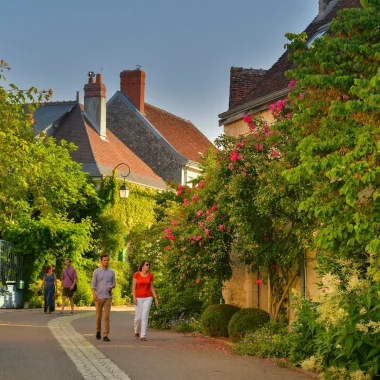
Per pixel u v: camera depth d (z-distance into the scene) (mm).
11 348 14586
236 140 16391
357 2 21781
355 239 8984
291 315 16266
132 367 11953
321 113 10523
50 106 43406
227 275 18734
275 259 16047
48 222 32531
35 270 32344
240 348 14133
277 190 14375
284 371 11594
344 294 10117
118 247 37219
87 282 35000
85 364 12180
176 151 47656
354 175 8234
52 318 24703
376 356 9711
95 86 43031
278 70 21969
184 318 20984
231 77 24344
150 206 41500
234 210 15695
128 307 35844
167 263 19281
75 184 34500
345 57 10844
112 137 45281
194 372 11422
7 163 15891
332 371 10070
